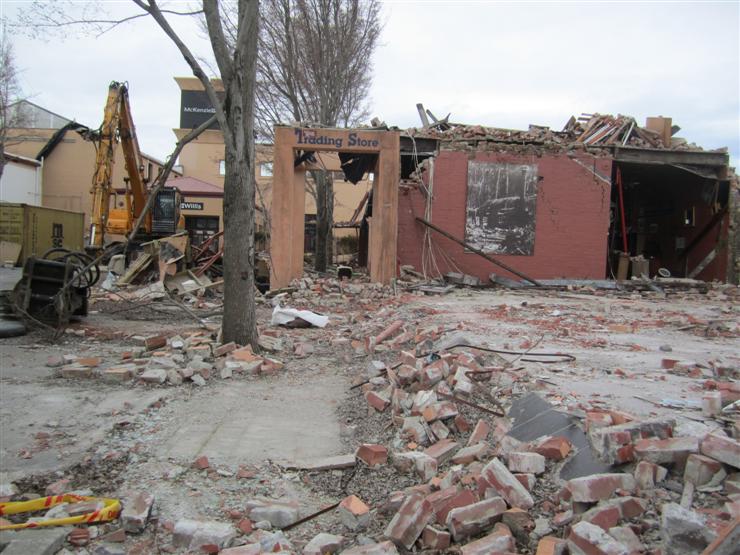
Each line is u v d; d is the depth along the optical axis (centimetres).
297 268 1827
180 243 1794
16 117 3144
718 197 2028
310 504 419
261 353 848
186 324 1158
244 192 832
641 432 395
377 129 1705
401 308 1278
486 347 771
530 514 358
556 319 1114
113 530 380
